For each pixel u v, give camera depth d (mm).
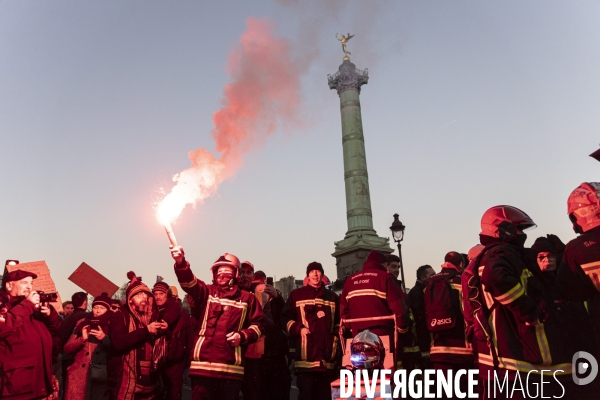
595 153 3775
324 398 6438
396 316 5672
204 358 4898
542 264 4312
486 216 4188
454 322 6215
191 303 5113
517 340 3723
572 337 3854
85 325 6242
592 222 3555
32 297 5254
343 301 6082
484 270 3764
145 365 5664
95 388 6152
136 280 5945
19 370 4840
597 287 3475
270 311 7148
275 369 7062
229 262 5266
